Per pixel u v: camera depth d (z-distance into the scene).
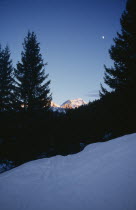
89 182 2.57
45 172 3.87
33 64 15.36
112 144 4.05
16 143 14.06
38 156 15.00
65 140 17.69
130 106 10.42
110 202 1.90
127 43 11.12
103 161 3.18
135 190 1.90
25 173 3.93
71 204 2.16
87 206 2.00
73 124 19.56
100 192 2.18
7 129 14.35
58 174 3.49
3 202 2.64
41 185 3.07
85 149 4.93
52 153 16.06
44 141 15.17
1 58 17.36
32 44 16.02
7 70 17.22
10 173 4.10
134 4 10.84
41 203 2.40
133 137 3.90
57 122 17.72
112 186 2.18
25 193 2.85
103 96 12.72
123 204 1.78
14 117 14.45
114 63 11.70
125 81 10.83
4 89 16.44
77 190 2.46
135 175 2.18
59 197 2.44
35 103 14.54
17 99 14.50
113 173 2.50
